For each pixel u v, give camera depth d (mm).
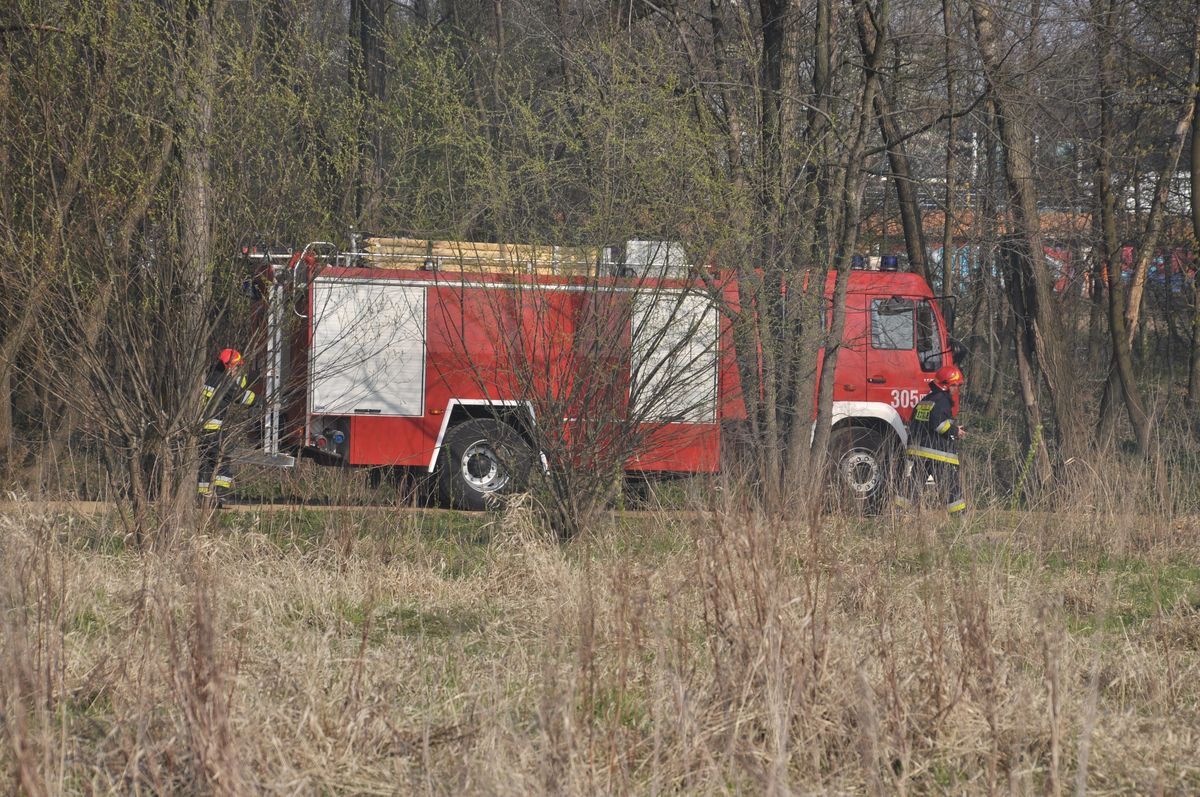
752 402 32625
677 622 16609
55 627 15898
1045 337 48531
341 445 39312
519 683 16656
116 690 15438
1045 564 29500
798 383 35094
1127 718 15680
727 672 14727
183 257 27359
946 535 27797
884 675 15594
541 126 31391
